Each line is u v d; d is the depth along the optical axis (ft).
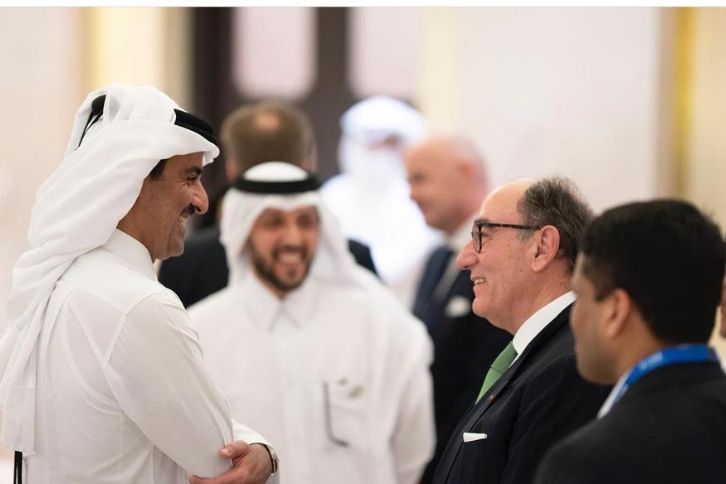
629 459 7.14
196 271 16.31
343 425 14.57
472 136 27.43
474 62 27.37
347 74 30.86
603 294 7.61
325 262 15.25
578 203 10.22
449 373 16.60
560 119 26.66
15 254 27.32
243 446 10.34
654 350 7.57
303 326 14.88
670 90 26.00
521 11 26.86
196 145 10.23
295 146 16.70
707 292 7.55
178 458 9.96
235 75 30.71
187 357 9.90
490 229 10.29
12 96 27.68
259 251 14.70
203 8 30.30
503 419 9.68
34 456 10.09
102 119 10.23
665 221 7.56
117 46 28.40
